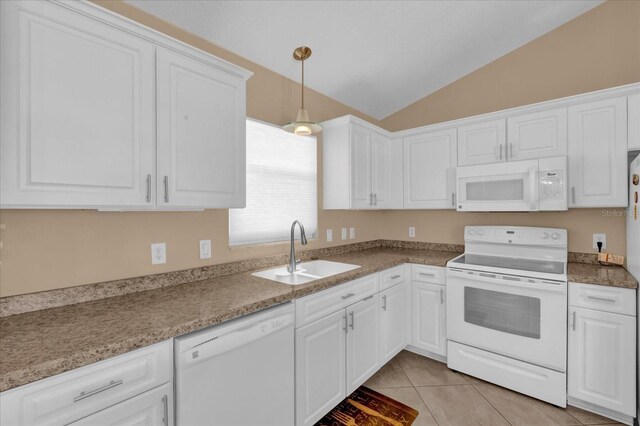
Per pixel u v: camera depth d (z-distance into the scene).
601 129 2.07
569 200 2.19
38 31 1.03
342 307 1.95
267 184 2.33
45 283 1.33
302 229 2.11
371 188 2.84
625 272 2.01
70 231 1.39
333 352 1.87
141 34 1.28
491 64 2.82
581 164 2.14
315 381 1.74
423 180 2.90
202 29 1.84
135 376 1.04
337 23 2.02
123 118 1.23
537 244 2.43
